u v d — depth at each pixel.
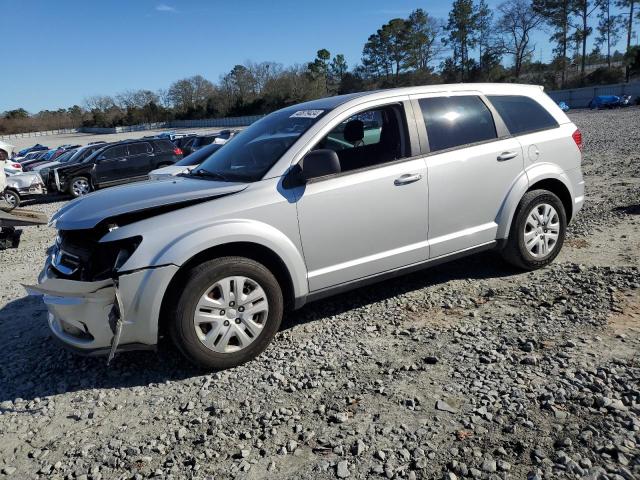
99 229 3.48
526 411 2.84
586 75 73.19
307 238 3.86
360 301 4.70
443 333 3.92
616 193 8.49
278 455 2.70
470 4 81.69
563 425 2.69
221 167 4.31
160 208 3.52
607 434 2.58
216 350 3.56
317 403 3.14
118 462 2.77
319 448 2.71
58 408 3.40
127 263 3.32
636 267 4.84
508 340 3.68
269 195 3.73
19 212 9.92
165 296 3.46
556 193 5.25
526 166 4.86
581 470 2.36
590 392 2.94
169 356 3.96
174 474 2.63
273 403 3.19
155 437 2.98
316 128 4.04
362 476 2.48
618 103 51.09
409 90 4.48
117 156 17.77
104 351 3.46
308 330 4.19
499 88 4.97
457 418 2.85
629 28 74.44
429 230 4.40
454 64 86.56
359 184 4.02
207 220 3.53
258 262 3.71
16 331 4.83
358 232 4.06
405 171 4.21
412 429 2.80
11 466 2.84
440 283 4.96
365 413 2.99
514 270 5.11
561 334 3.69
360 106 4.22
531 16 77.50
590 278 4.65
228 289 3.55
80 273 3.54
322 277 3.97
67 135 112.12
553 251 5.08
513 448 2.57
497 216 4.75
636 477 2.29
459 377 3.27
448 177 4.41
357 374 3.44
